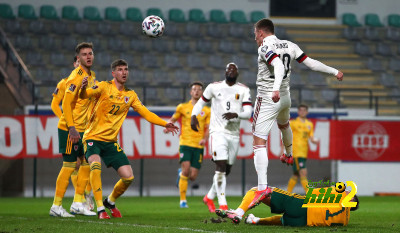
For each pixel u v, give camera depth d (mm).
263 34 23922
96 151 27984
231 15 92938
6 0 86125
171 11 91062
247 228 22797
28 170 58344
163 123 28422
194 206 42344
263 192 23281
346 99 80062
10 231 22344
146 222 26625
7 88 58500
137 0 91000
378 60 88000
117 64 27797
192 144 40219
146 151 57000
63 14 87562
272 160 62125
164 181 61188
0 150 54188
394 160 61188
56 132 55469
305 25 92938
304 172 50781
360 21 95562
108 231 22172
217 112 31594
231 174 62094
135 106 28391
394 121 61250
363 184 60625
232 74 31328
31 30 84438
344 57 87875
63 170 29797
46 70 77625
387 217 32469
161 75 79938
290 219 23406
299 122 50812
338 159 59719
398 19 95875
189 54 84812
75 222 26156
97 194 28094
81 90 26422
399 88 83688
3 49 66875
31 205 43500
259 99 23812
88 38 84562
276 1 94000
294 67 84125
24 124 54906
